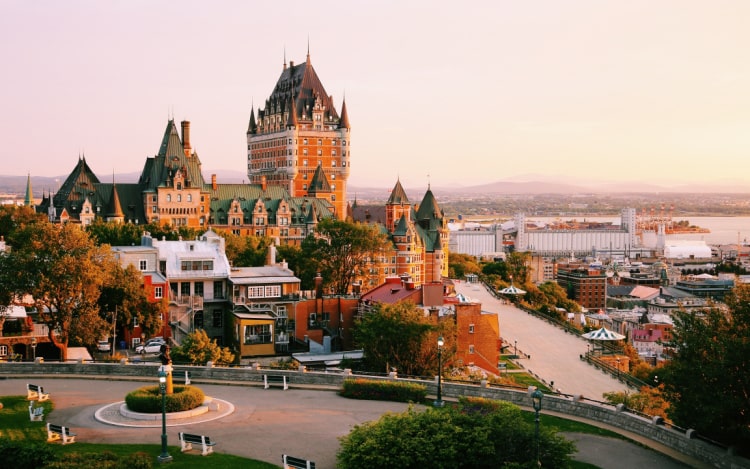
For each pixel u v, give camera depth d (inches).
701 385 2156.7
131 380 2982.3
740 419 2112.5
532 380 4722.0
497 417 2049.7
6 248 4928.6
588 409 2475.4
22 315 4020.7
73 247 3954.2
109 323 4261.8
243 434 2308.1
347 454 1947.6
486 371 4616.1
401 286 5093.5
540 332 6540.4
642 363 5841.5
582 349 5895.7
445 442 1929.1
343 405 2650.1
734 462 1994.3
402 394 2709.2
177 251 4854.8
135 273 4323.3
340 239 6742.1
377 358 3710.6
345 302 4889.3
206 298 4761.3
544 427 2068.2
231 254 6737.2
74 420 2418.8
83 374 3043.8
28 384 2674.7
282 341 4589.1
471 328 4611.2
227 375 2994.6
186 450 2135.8
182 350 3636.8
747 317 2283.5
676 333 2375.7
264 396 2768.2
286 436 2295.8
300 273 6707.7
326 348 4480.8
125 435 2271.2
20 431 2278.5
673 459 2119.8
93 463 1812.3
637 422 2317.9
